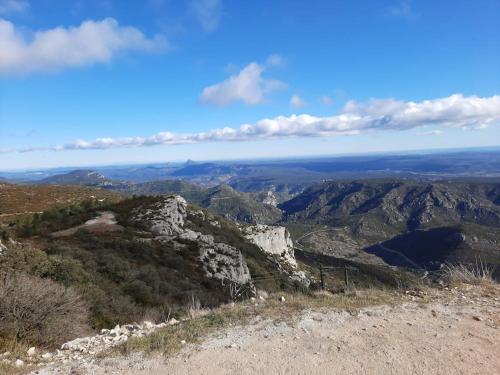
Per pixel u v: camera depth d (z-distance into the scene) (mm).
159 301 18297
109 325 12500
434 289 11125
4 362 7141
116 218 44750
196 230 51625
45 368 7027
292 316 8961
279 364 6410
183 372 6375
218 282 32969
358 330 7832
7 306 8508
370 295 10789
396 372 5895
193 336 8078
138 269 23125
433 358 6312
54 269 15008
